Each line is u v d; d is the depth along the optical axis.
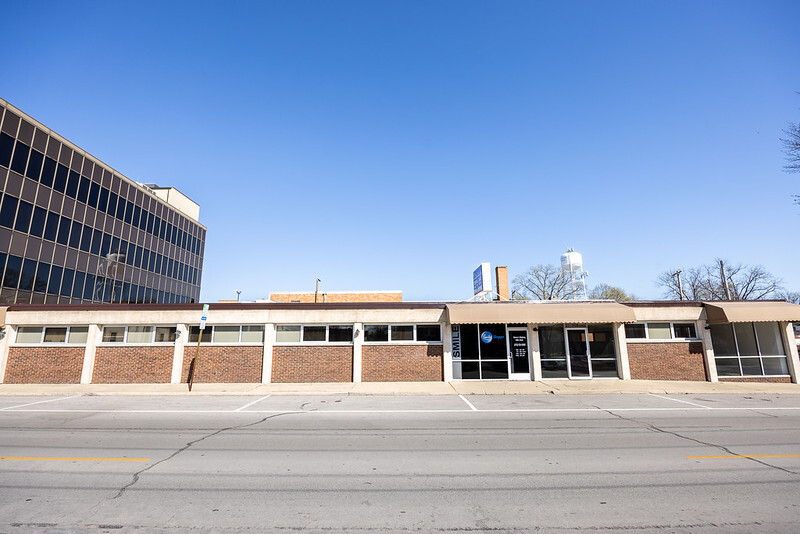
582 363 19.73
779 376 19.19
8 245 27.36
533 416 11.68
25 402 14.55
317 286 34.47
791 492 5.73
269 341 19.36
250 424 10.69
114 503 5.45
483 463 7.19
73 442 8.78
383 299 34.16
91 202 35.09
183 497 5.66
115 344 19.42
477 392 16.19
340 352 19.44
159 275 44.56
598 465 7.03
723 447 8.18
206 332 19.59
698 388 16.98
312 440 8.94
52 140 31.17
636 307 19.75
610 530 4.64
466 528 4.70
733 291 54.03
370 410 12.77
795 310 18.34
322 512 5.16
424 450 8.08
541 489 5.92
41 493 5.80
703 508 5.22
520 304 19.50
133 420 11.26
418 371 19.38
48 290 30.48
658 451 7.91
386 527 4.75
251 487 6.04
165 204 46.06
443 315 19.73
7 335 19.44
